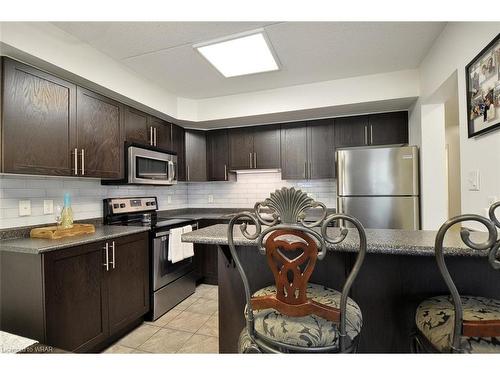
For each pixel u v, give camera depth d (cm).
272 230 83
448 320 88
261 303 93
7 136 153
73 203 228
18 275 155
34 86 168
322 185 340
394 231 131
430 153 234
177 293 269
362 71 247
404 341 116
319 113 293
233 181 375
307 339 88
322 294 106
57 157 182
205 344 194
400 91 245
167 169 297
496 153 127
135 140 259
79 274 170
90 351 179
